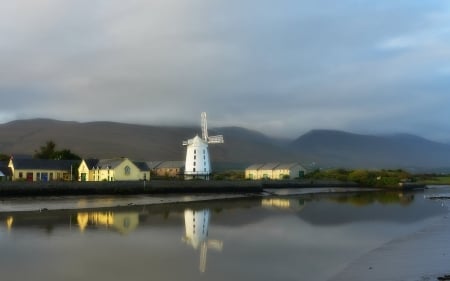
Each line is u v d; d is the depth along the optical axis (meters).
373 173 158.00
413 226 46.03
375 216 55.72
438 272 24.91
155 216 55.72
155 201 81.56
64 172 107.62
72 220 50.03
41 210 62.41
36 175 102.69
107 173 102.62
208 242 35.53
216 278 24.30
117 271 25.69
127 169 104.00
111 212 60.91
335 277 24.25
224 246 33.72
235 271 25.80
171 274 25.09
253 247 33.38
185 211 63.25
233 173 178.88
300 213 59.75
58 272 25.33
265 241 36.12
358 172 155.25
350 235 39.53
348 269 26.02
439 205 74.50
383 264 27.27
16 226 44.28
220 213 59.97
